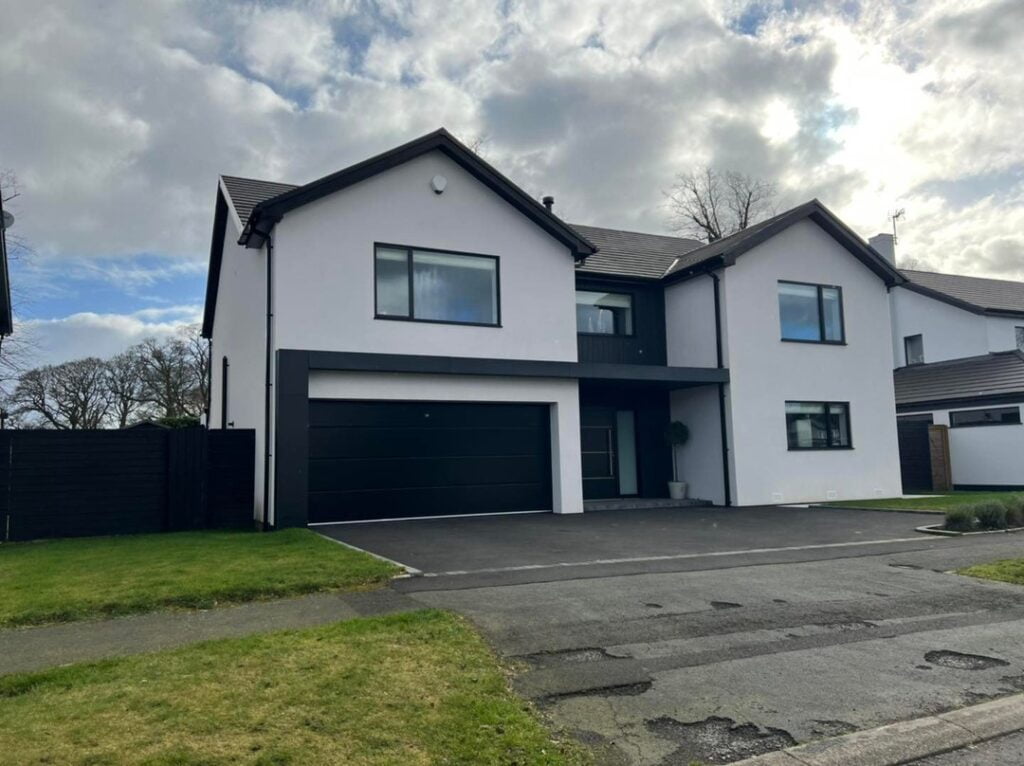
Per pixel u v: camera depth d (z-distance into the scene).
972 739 4.05
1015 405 19.61
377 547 9.74
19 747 3.43
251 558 8.23
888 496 17.94
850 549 9.68
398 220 13.45
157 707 3.93
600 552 9.34
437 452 13.69
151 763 3.30
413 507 13.37
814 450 17.14
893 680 4.86
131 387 42.31
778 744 3.89
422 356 13.05
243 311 15.47
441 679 4.46
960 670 5.08
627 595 6.90
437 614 5.91
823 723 4.16
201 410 41.81
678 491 17.03
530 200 14.48
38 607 6.04
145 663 4.68
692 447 17.38
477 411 14.15
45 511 11.01
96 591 6.55
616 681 4.71
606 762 3.65
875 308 18.56
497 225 14.38
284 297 12.38
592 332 17.39
